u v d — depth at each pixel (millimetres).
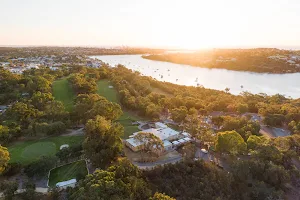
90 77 187875
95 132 77688
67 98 143250
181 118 112875
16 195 57656
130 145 84875
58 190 61094
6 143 87188
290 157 79688
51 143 90000
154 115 118312
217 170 72438
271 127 114938
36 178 68250
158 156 79500
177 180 68688
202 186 67125
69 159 77812
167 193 64625
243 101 153375
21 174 70812
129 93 150375
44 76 179250
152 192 63156
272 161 76500
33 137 95875
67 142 90812
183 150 85000
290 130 108250
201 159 75438
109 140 74750
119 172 58906
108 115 100688
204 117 126562
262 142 85250
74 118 107562
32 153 81312
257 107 142625
